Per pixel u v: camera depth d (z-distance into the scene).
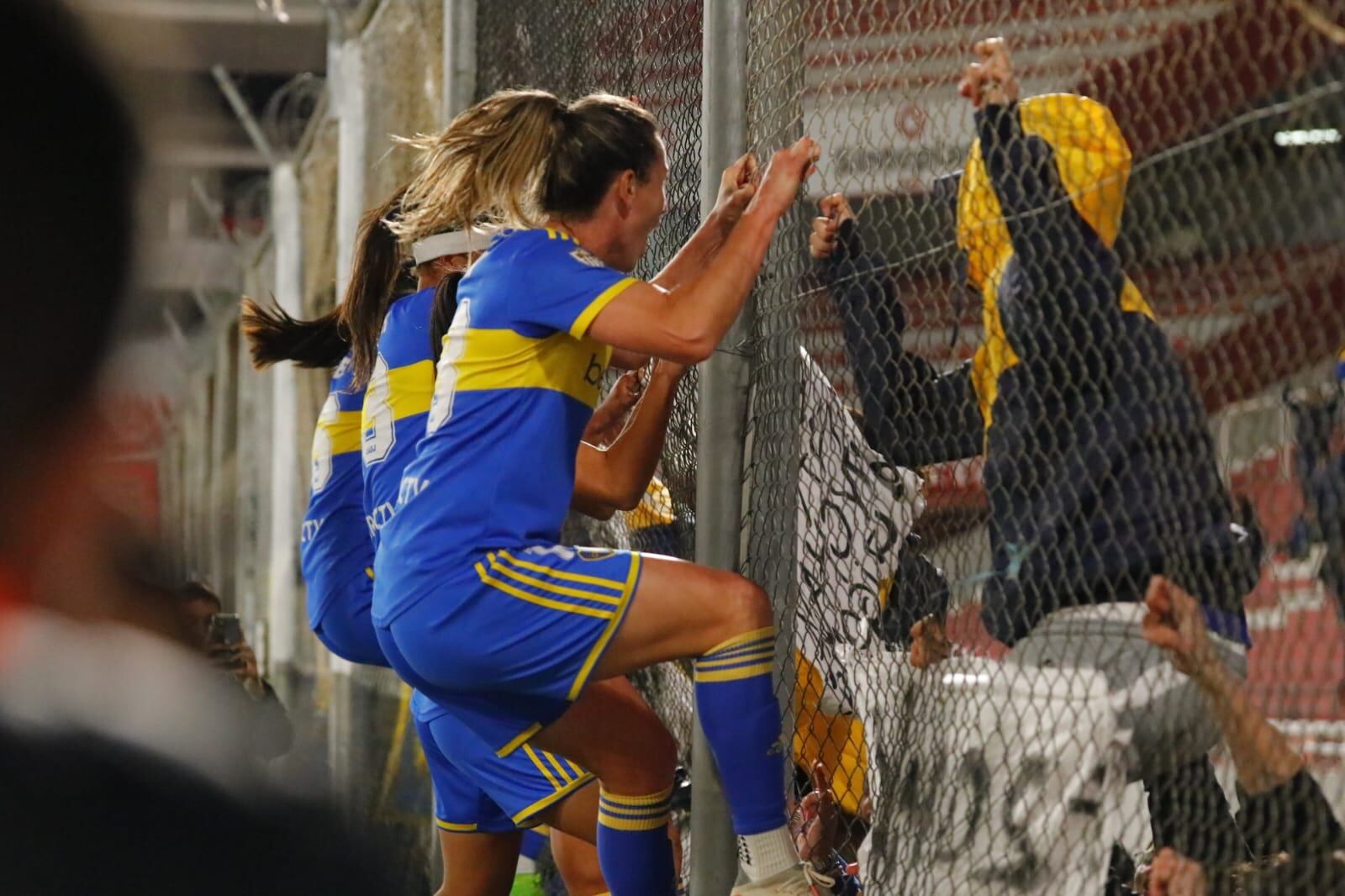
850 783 9.85
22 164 1.82
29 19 1.80
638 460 9.97
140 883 1.84
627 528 12.78
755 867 8.40
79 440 1.90
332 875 1.94
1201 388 6.41
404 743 20.19
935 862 7.52
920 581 8.38
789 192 8.37
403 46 24.03
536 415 8.37
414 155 23.22
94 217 1.85
